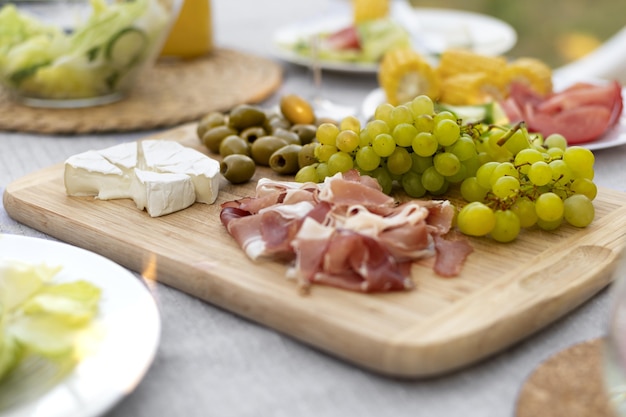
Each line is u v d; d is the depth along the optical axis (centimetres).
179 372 75
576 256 92
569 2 433
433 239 94
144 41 156
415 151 104
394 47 189
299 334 79
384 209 93
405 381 73
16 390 66
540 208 96
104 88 160
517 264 89
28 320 72
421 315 77
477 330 74
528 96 146
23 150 141
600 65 227
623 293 67
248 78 180
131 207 108
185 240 96
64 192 113
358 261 83
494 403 70
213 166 111
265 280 85
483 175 102
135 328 74
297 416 69
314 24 222
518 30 445
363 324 75
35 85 156
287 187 102
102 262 86
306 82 186
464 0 453
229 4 276
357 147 109
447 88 157
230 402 70
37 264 85
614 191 113
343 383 73
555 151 106
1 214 115
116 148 117
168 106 159
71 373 68
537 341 80
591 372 71
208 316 85
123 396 65
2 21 153
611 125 138
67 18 154
